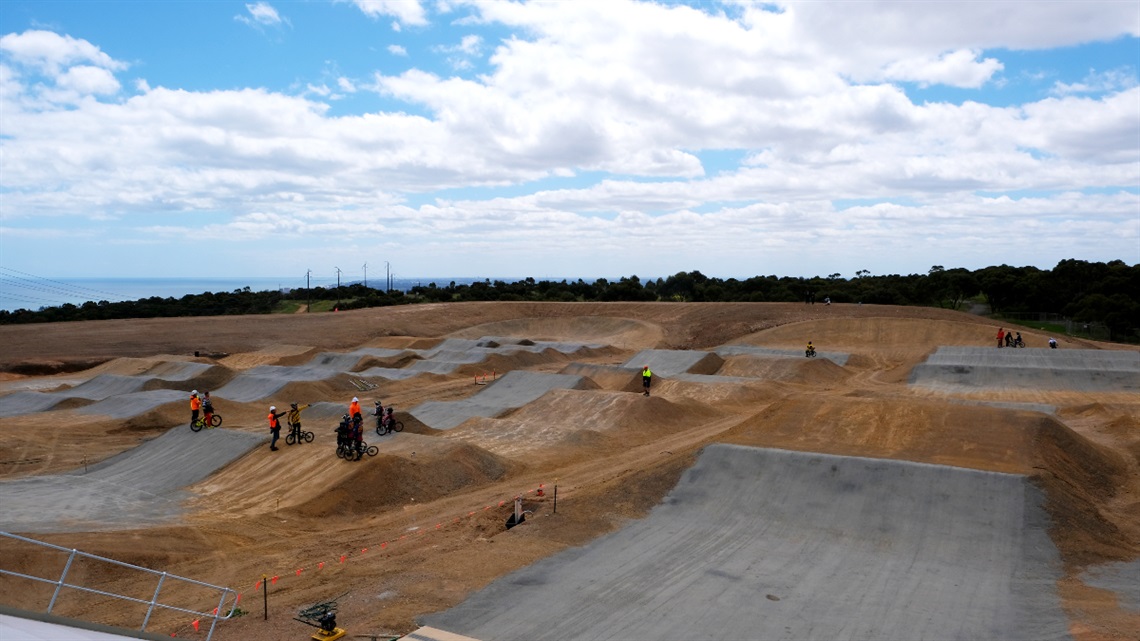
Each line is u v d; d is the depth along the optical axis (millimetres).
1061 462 20359
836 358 55844
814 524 17312
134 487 23203
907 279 120625
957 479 18281
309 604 13172
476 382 47969
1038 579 14516
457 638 11703
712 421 33875
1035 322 86500
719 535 16812
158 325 72312
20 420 34562
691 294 111938
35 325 68812
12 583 14047
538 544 16250
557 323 84125
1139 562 15414
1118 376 42156
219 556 16828
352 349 69938
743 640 11945
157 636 9453
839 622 12648
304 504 20328
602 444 28469
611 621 12508
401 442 25719
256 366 54438
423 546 16578
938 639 12047
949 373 45375
